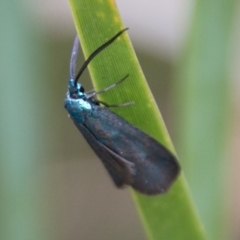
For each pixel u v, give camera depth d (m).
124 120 0.12
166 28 0.20
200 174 0.13
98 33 0.12
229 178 0.14
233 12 0.13
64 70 0.20
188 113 0.13
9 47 0.13
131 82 0.12
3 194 0.14
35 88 0.14
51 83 0.20
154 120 0.12
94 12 0.12
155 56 0.21
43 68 0.14
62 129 0.21
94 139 0.13
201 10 0.13
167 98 0.21
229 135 0.13
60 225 0.20
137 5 0.21
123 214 0.21
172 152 0.12
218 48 0.13
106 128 0.12
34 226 0.14
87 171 0.20
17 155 0.14
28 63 0.14
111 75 0.12
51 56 0.20
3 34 0.13
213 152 0.13
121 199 0.21
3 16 0.13
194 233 0.12
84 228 0.20
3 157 0.14
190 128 0.13
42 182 0.14
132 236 0.20
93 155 0.21
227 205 0.13
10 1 0.13
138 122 0.12
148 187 0.12
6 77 0.13
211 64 0.13
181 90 0.13
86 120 0.13
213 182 0.13
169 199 0.12
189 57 0.13
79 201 0.20
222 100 0.13
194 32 0.13
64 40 0.20
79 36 0.12
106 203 0.21
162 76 0.21
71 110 0.13
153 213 0.12
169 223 0.12
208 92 0.13
